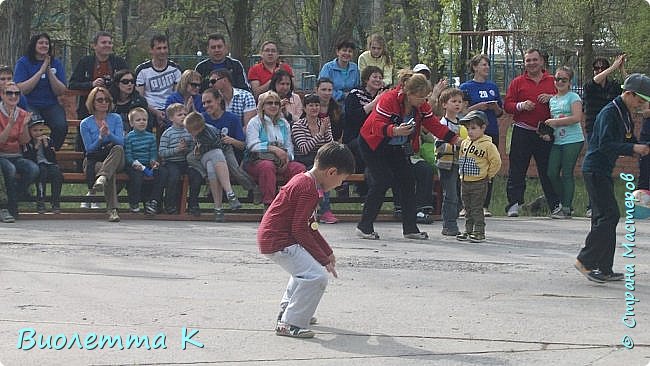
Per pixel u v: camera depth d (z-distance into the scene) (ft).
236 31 134.72
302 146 49.80
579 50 96.12
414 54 110.01
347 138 50.26
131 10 155.33
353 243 42.19
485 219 51.39
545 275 35.40
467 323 27.84
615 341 26.09
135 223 47.65
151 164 49.03
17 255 37.78
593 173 33.83
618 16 92.89
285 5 153.38
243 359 24.04
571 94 51.01
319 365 23.61
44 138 48.93
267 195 48.29
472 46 112.16
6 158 47.73
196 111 50.65
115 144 48.32
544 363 24.00
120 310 28.84
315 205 26.20
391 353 24.70
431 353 24.73
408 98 41.75
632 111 33.83
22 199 48.83
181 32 146.30
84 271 34.71
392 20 116.47
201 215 49.14
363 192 52.19
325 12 89.71
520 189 52.85
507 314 29.01
